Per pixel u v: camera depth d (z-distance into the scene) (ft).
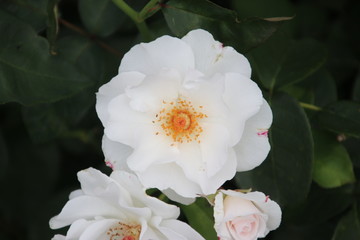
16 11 1.55
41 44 1.47
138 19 1.46
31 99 1.46
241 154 1.41
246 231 1.39
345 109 1.52
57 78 1.47
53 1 1.41
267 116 1.39
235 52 1.38
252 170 1.49
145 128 1.41
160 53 1.38
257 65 1.54
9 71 1.46
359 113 1.51
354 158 1.55
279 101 1.50
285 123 1.49
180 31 1.43
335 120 1.51
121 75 1.37
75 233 1.40
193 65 1.38
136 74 1.37
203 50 1.39
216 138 1.41
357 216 1.54
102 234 1.44
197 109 1.43
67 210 1.40
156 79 1.38
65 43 1.56
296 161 1.48
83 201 1.40
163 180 1.40
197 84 1.37
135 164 1.39
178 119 1.42
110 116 1.38
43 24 1.55
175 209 1.38
